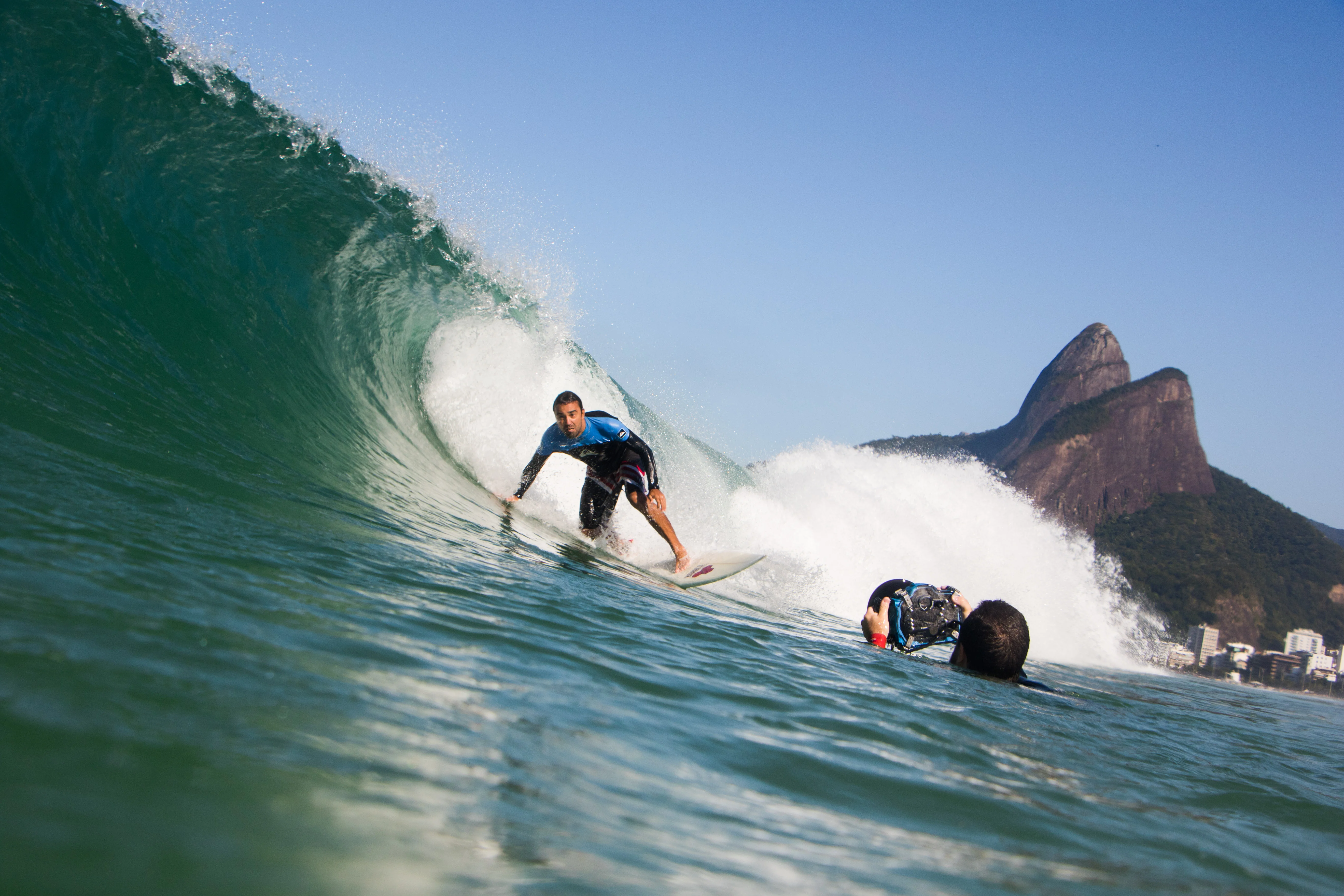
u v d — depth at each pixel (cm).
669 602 445
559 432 580
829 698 266
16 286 376
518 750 147
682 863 115
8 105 493
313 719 134
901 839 150
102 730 108
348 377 584
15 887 70
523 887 95
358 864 92
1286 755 365
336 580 244
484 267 823
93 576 176
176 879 79
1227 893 154
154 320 441
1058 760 245
